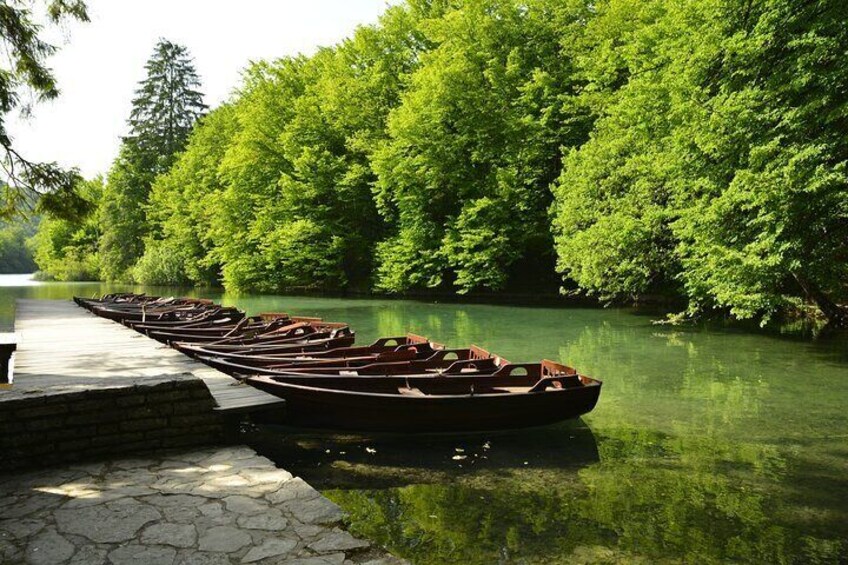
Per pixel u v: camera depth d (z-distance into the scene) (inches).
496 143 1117.1
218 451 209.9
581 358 500.7
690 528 184.4
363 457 256.1
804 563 162.9
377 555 133.4
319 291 1498.5
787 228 494.0
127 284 2028.8
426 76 1108.5
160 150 2306.8
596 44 984.3
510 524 187.2
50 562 128.4
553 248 1063.6
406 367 343.6
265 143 1472.7
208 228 1752.0
